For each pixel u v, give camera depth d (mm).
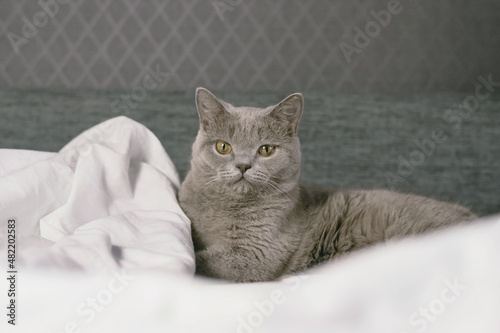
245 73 2363
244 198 1492
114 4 2346
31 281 762
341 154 2215
